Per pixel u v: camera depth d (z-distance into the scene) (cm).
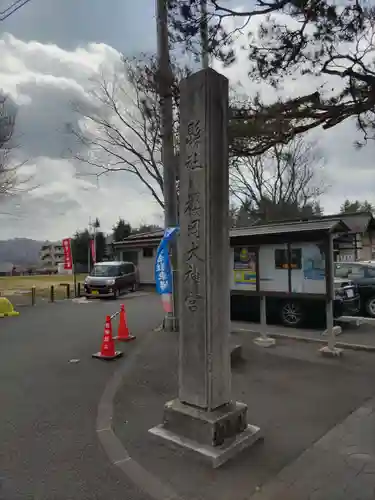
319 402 454
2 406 452
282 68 480
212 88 350
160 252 834
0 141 1825
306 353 675
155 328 928
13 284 2439
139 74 977
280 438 363
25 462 326
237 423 353
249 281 753
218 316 355
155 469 314
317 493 278
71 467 318
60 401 466
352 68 448
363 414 416
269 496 277
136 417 416
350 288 968
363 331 870
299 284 698
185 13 496
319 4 437
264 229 736
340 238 863
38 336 871
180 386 370
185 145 366
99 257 4259
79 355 688
